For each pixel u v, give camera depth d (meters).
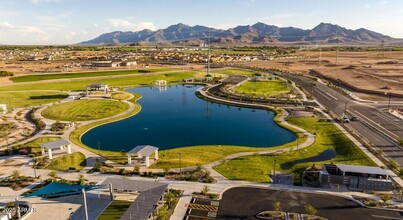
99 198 58.88
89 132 102.31
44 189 58.12
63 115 117.75
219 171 69.88
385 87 169.62
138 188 56.09
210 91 171.62
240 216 52.38
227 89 174.62
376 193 60.12
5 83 179.50
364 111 123.12
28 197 57.38
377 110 124.62
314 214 52.78
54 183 60.72
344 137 90.94
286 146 86.06
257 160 76.00
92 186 59.09
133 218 47.22
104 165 73.25
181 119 120.69
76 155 79.12
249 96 154.88
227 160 76.19
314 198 58.31
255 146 89.56
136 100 153.62
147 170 70.56
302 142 88.88
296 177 66.88
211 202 56.78
